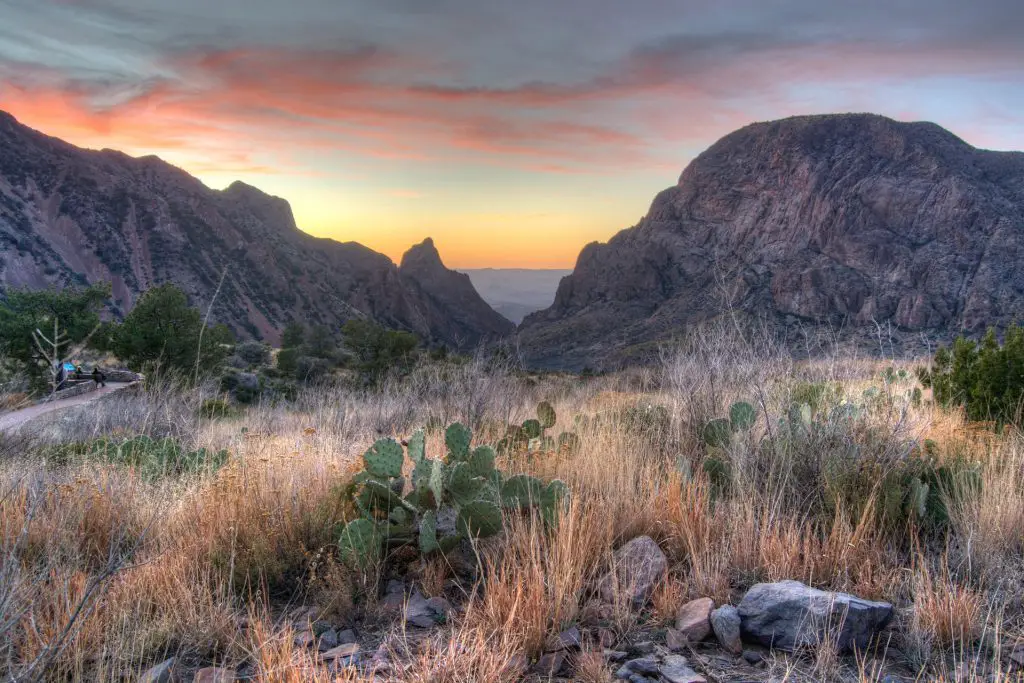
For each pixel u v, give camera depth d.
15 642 2.62
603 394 8.70
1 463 5.90
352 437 7.07
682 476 4.39
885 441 4.14
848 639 2.63
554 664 2.58
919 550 3.45
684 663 2.58
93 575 3.27
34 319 27.06
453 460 4.22
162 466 5.59
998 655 2.46
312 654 2.60
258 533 3.55
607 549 3.52
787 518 3.78
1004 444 4.97
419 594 3.29
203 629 2.81
